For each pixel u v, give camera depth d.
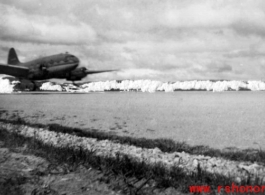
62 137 14.38
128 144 13.07
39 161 8.00
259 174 7.39
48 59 61.62
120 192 5.77
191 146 12.55
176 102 55.59
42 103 45.09
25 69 61.66
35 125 18.78
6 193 5.44
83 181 6.38
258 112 30.78
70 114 28.12
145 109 35.81
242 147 12.37
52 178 6.54
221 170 8.20
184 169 8.15
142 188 6.04
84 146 11.85
